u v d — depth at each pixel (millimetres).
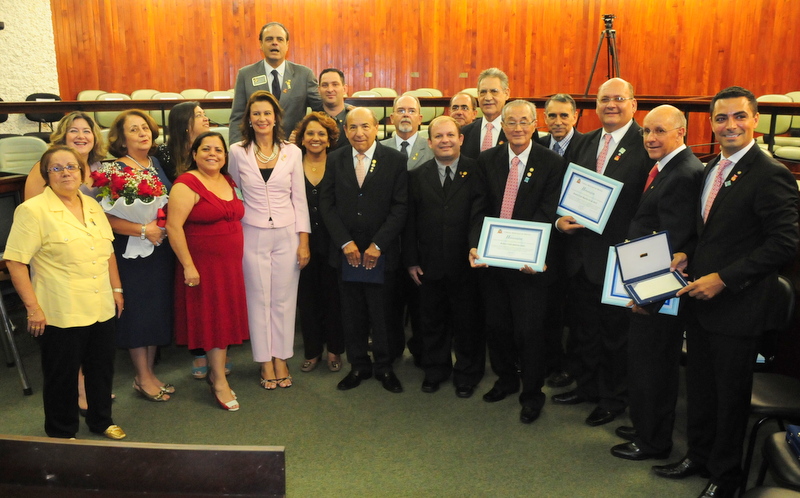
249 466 1463
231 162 3434
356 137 3350
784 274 3270
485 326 3529
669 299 2580
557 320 3607
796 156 4918
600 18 9484
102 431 3016
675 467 2713
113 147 3270
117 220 3107
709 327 2451
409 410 3338
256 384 3678
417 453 2910
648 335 2715
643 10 9328
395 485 2658
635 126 3074
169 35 9469
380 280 3414
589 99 5102
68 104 4715
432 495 2588
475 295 3434
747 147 2383
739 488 2594
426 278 3410
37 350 4156
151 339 3307
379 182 3371
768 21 8867
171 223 3135
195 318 3279
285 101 4254
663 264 2568
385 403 3420
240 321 3346
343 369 3902
